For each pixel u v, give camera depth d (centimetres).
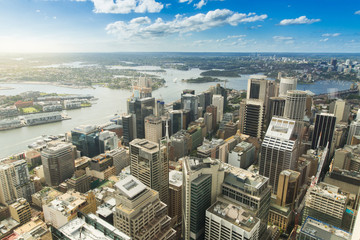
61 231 12044
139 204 18588
